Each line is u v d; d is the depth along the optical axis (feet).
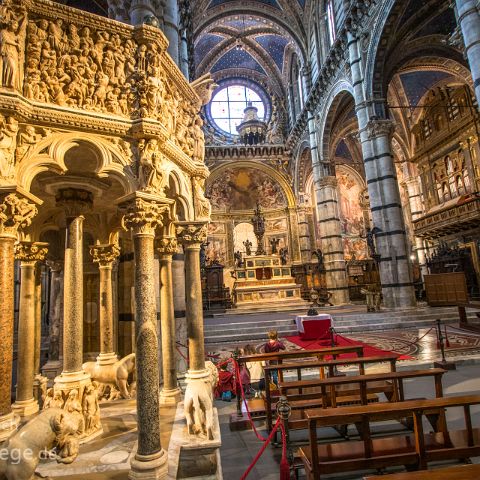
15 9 12.26
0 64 11.63
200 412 13.80
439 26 58.54
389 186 52.95
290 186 104.06
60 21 13.29
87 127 13.01
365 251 106.11
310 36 83.35
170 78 16.24
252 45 104.68
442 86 78.48
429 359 28.22
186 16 46.34
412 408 11.14
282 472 10.09
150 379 12.05
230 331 46.16
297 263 99.76
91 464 12.05
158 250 18.86
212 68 111.75
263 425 17.76
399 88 84.79
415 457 11.14
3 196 11.21
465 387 21.61
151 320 12.60
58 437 11.32
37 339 19.93
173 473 11.39
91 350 25.36
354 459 10.94
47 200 18.08
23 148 12.06
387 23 51.13
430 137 84.02
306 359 31.94
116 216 20.59
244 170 106.63
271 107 112.27
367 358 18.15
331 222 76.28
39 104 12.17
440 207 78.79
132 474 11.09
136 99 13.94
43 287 44.37
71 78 13.15
